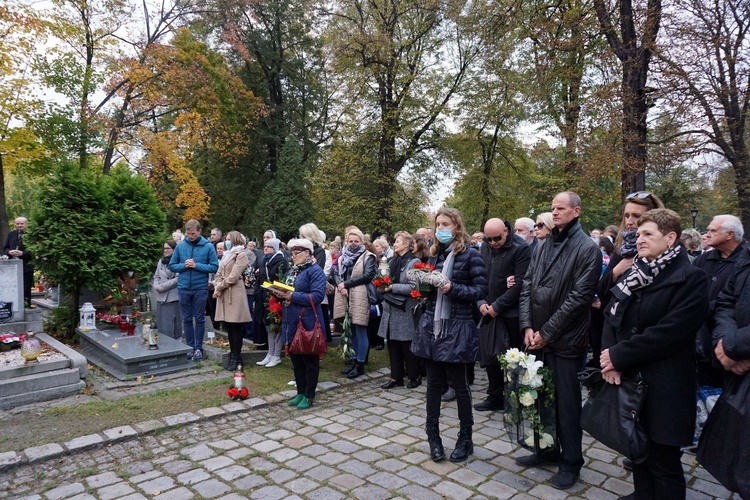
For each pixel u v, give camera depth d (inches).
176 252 279.4
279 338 260.1
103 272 299.6
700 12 390.0
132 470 143.1
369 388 235.0
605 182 707.4
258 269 284.8
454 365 148.7
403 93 729.0
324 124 1020.5
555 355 136.4
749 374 103.6
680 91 389.4
